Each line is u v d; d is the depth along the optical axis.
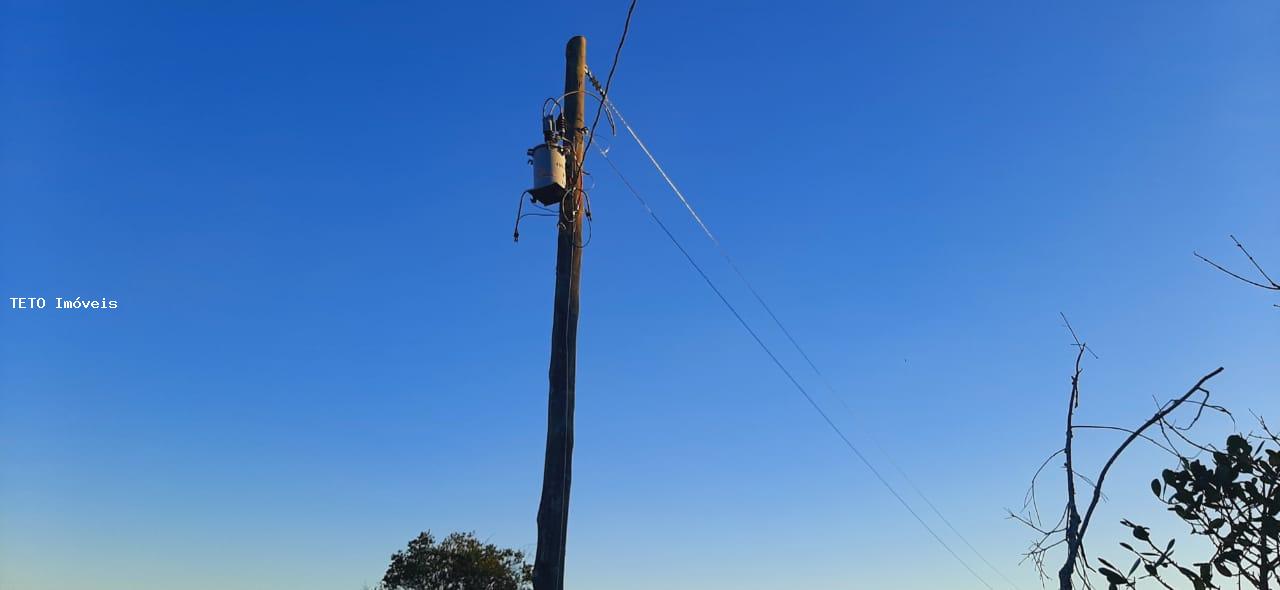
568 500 9.30
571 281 10.20
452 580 35.88
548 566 8.98
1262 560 5.08
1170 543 5.28
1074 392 5.66
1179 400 5.34
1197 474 5.24
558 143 10.57
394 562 36.34
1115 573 5.31
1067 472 5.55
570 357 9.86
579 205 10.57
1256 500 5.13
